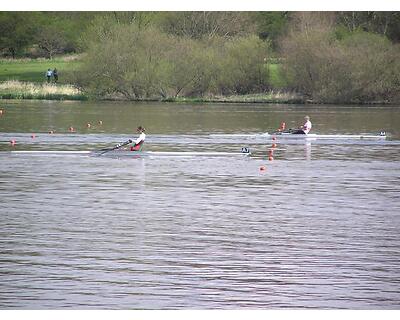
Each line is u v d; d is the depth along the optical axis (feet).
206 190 156.76
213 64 437.58
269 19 558.56
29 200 144.56
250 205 141.79
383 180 170.71
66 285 95.04
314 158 208.23
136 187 159.22
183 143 240.73
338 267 102.83
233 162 198.90
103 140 246.06
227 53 444.55
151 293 92.94
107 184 162.40
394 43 485.56
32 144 234.58
